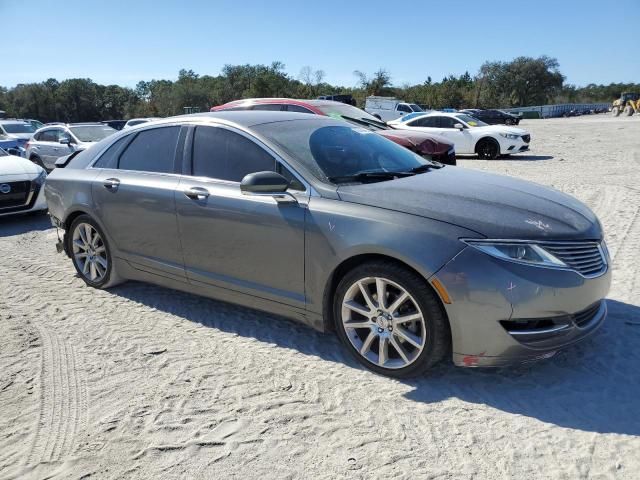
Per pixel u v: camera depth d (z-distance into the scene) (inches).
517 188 146.1
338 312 135.8
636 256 217.8
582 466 99.1
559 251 119.9
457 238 118.3
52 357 147.6
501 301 115.0
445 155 398.9
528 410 117.0
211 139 162.2
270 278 145.9
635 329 152.7
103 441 110.4
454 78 3624.5
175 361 143.5
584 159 587.2
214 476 99.5
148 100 4018.2
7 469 103.3
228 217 149.9
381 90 2635.3
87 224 195.8
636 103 2003.0
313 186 138.9
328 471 99.7
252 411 119.3
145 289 199.0
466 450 104.4
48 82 4360.2
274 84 3041.3
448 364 136.9
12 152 606.2
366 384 129.2
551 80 3526.1
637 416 113.8
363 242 125.5
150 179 172.1
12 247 270.4
